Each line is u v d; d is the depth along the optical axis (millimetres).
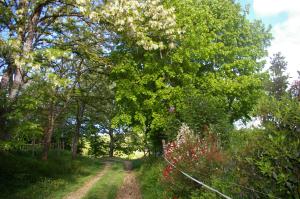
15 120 13422
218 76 23422
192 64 21844
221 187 7031
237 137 7148
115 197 16625
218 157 9125
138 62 21375
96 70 23688
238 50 25234
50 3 16766
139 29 17297
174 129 17672
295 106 4117
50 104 24453
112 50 21406
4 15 15250
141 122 20375
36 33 16828
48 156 29609
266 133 4355
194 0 26500
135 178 23500
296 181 3932
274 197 4102
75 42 18297
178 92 20078
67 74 23797
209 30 25250
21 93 14156
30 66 13359
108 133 57250
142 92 20250
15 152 25234
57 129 43125
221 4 26922
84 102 30859
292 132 4121
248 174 4730
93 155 57750
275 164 4191
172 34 19188
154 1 17797
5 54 14117
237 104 23719
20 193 14883
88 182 21344
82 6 15312
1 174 17016
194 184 9500
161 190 12672
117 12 15914
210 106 15453
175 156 11102
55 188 17359
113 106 32625
